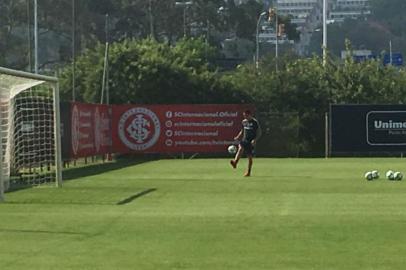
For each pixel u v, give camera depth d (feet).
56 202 147.54
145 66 369.09
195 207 138.92
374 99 376.07
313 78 375.04
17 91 194.90
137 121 335.47
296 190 172.24
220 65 629.92
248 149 217.15
